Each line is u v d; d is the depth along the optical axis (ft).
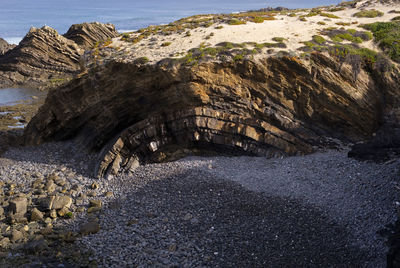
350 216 59.47
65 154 104.58
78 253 56.29
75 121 108.37
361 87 91.71
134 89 96.43
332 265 49.62
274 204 65.57
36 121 112.27
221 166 84.23
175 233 59.98
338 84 90.48
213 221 62.23
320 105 91.86
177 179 79.66
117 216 68.08
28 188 82.99
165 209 68.13
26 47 251.19
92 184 82.74
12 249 58.08
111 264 53.67
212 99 92.07
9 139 112.47
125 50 105.19
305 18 118.01
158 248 56.54
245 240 56.29
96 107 102.22
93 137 103.86
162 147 92.12
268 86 92.58
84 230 62.80
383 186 64.75
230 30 109.91
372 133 91.91
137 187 79.41
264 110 91.81
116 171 87.30
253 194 69.72
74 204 74.59
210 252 54.29
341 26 111.14
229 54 92.94
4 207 72.79
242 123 89.56
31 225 66.08
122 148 89.30
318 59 91.15
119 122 101.35
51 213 68.85
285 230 57.82
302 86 91.40
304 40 99.25
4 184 85.10
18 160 101.55
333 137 92.02
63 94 106.01
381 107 91.76
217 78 91.71
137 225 63.87
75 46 259.39
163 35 114.93
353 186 67.56
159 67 91.25
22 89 222.69
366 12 120.88
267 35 104.42
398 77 90.33
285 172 77.92
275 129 88.02
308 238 55.57
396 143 76.74
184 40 106.63
